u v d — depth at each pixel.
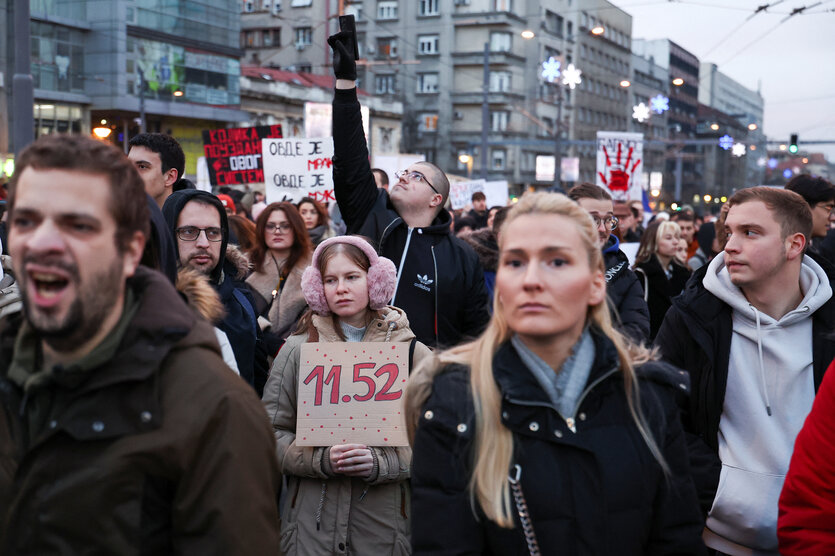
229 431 1.64
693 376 2.92
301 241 5.57
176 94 41.22
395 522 3.20
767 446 2.78
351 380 3.22
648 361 2.07
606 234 4.38
